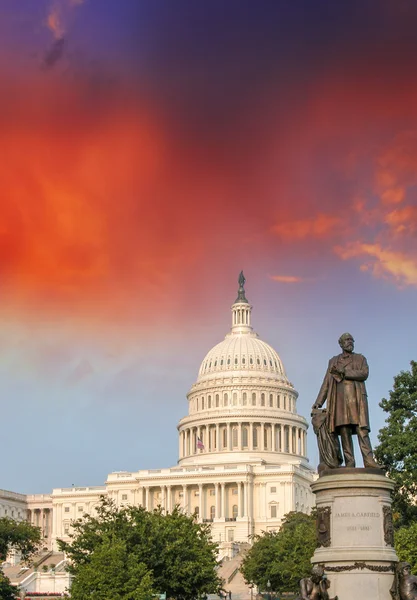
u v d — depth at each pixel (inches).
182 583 3907.5
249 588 6830.7
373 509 1349.7
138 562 3764.8
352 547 1333.7
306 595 1306.6
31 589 6722.4
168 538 3988.7
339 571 1327.5
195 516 4537.4
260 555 5767.7
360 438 1403.8
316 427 1439.5
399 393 3695.9
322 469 1413.6
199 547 4101.9
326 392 1446.9
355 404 1412.4
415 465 3447.3
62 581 6727.4
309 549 4761.3
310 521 6939.0
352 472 1369.3
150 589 3503.9
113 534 3718.0
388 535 1353.3
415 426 3545.8
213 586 4040.4
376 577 1320.1
